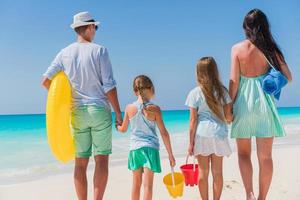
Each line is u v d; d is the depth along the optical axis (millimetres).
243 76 4195
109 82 4113
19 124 24656
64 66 4215
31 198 6160
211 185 5988
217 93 4148
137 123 4270
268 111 4086
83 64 4109
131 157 4262
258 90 4137
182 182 4219
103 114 4109
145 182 4137
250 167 4184
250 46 4156
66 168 9086
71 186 6910
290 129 18078
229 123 4277
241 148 4242
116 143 13211
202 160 4195
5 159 10781
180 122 26766
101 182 4105
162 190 5965
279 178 6207
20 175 8414
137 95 4383
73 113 4160
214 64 4203
